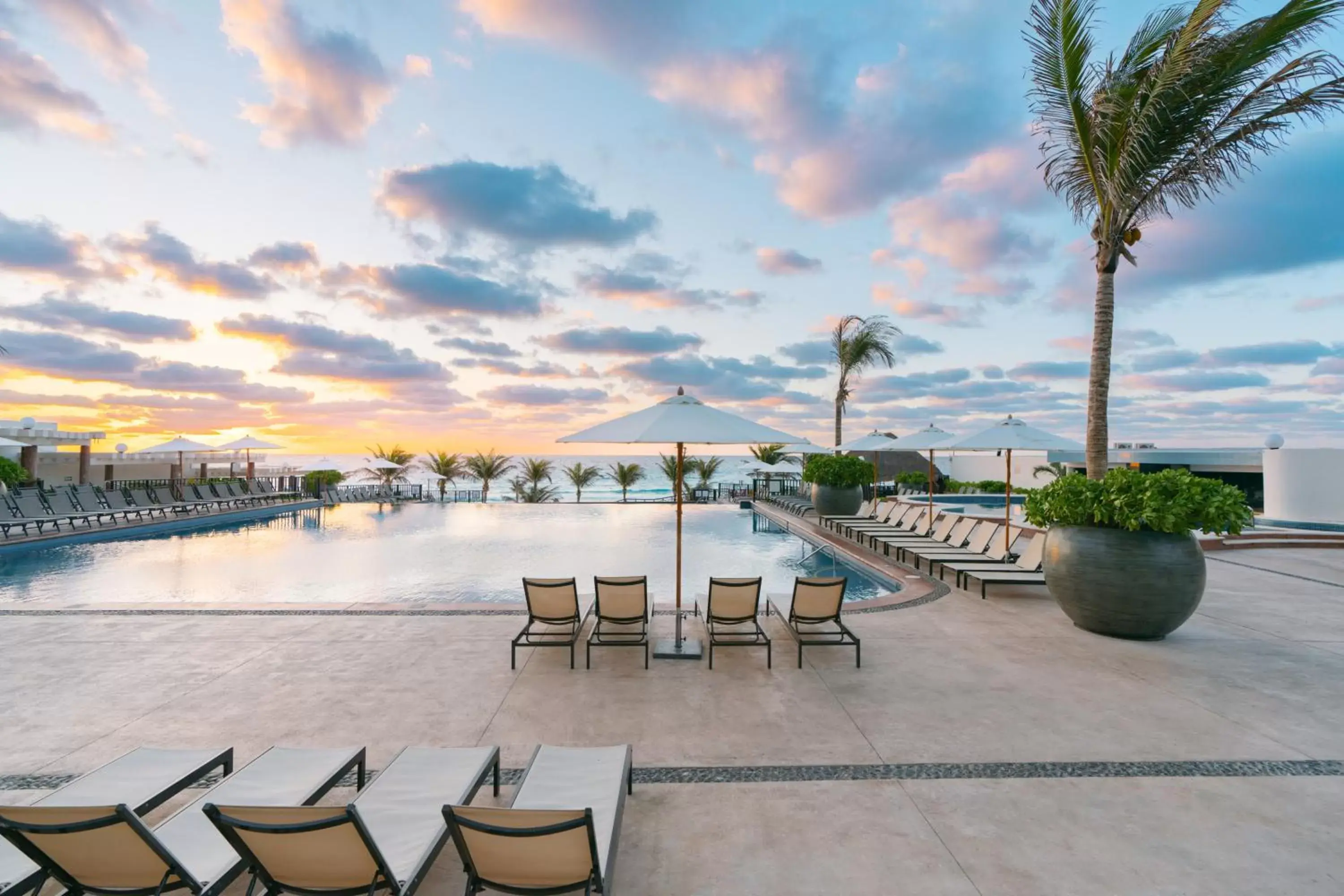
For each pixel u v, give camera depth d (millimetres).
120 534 15375
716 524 19734
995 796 3146
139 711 4219
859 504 17484
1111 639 6027
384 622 6523
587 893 2057
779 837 2785
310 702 4402
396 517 21578
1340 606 7496
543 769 2807
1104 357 7824
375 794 2604
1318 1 6293
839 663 5352
